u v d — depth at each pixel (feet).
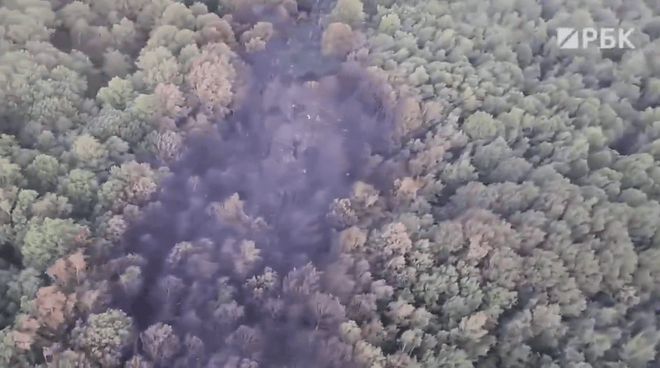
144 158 152.97
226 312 133.28
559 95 161.17
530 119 156.35
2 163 139.54
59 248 133.59
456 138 156.15
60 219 135.54
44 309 125.49
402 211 148.66
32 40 161.38
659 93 164.35
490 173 153.48
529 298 135.44
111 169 144.46
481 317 129.29
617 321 134.72
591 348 130.21
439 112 159.63
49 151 147.54
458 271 136.98
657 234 142.00
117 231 139.03
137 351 129.29
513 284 136.05
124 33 167.53
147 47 164.04
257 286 137.28
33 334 124.16
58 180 143.33
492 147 152.15
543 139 156.66
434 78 164.96
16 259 138.82
